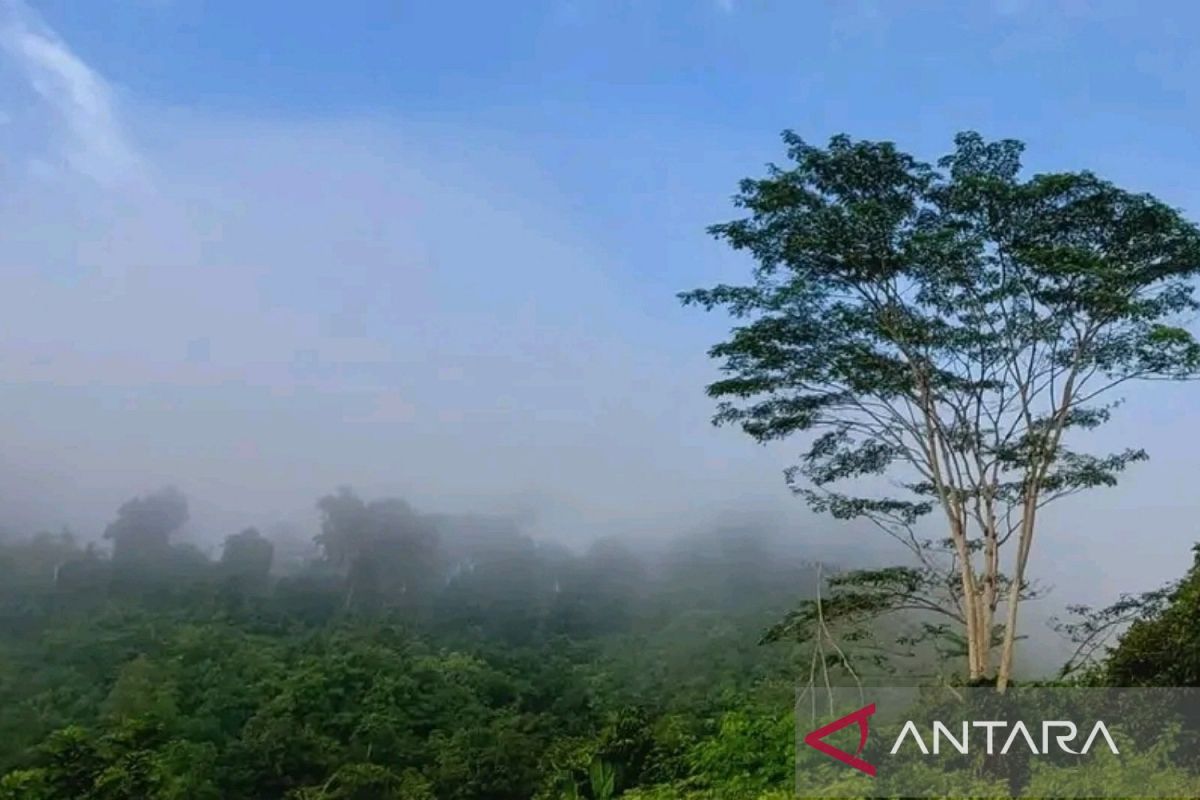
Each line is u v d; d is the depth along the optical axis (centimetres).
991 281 1457
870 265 1470
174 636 5738
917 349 1501
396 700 4741
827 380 1531
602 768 1938
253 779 3831
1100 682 1238
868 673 1479
